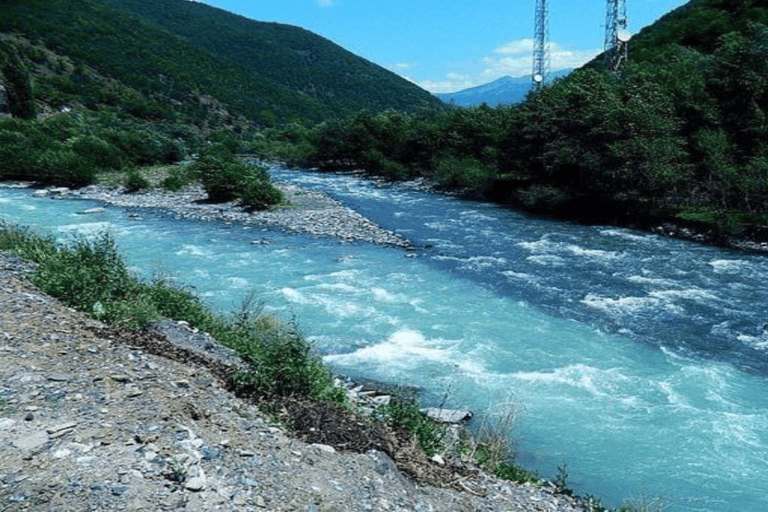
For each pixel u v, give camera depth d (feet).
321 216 120.16
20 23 394.93
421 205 146.10
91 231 99.40
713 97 122.62
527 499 26.63
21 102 234.38
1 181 154.61
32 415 20.72
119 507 15.94
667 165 113.39
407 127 223.92
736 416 40.01
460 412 38.50
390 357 49.42
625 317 61.72
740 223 98.73
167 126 311.27
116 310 36.86
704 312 63.41
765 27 130.31
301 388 30.07
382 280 74.79
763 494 31.09
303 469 21.50
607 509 28.55
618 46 226.17
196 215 118.32
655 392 43.88
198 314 43.80
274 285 70.54
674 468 33.53
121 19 522.06
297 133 322.34
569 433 37.45
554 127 137.08
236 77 549.13
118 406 22.61
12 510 15.29
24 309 33.06
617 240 103.30
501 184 156.35
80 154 164.96
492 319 60.39
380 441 26.66
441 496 23.72
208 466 19.36
